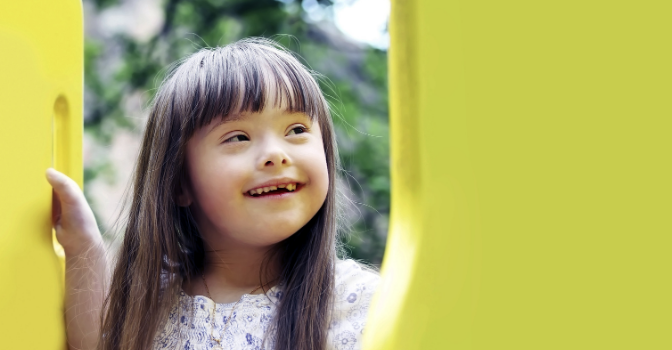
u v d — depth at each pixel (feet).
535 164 1.44
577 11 1.40
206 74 3.84
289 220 3.64
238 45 4.19
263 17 14.21
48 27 3.50
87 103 15.07
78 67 3.77
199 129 3.82
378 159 13.37
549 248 1.41
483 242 1.53
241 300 3.94
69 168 3.74
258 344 3.82
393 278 1.86
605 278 1.34
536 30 1.45
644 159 1.32
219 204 3.72
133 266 4.11
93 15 18.81
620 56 1.35
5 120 3.17
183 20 14.62
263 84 3.68
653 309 1.30
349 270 4.15
